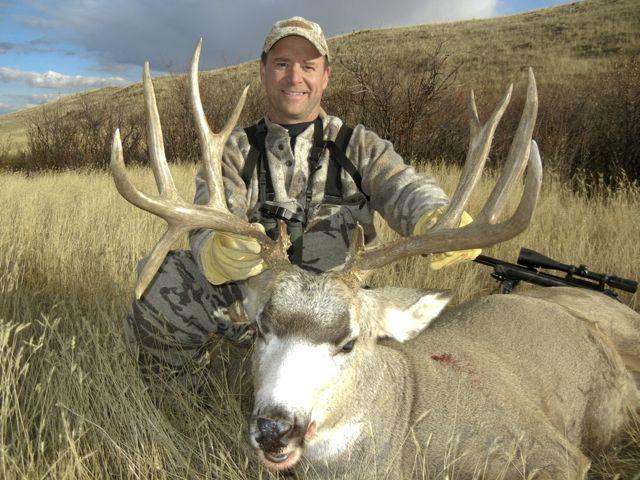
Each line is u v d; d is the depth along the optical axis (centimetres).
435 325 141
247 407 138
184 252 134
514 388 123
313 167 132
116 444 111
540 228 246
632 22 1224
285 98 134
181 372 140
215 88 683
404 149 473
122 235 219
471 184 105
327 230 131
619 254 212
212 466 114
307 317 95
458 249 99
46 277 195
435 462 109
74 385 123
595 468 126
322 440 106
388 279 194
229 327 136
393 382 111
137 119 732
